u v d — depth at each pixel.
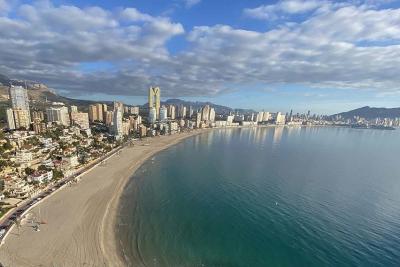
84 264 61.34
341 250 70.12
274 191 116.19
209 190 116.94
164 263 63.94
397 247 71.94
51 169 130.50
